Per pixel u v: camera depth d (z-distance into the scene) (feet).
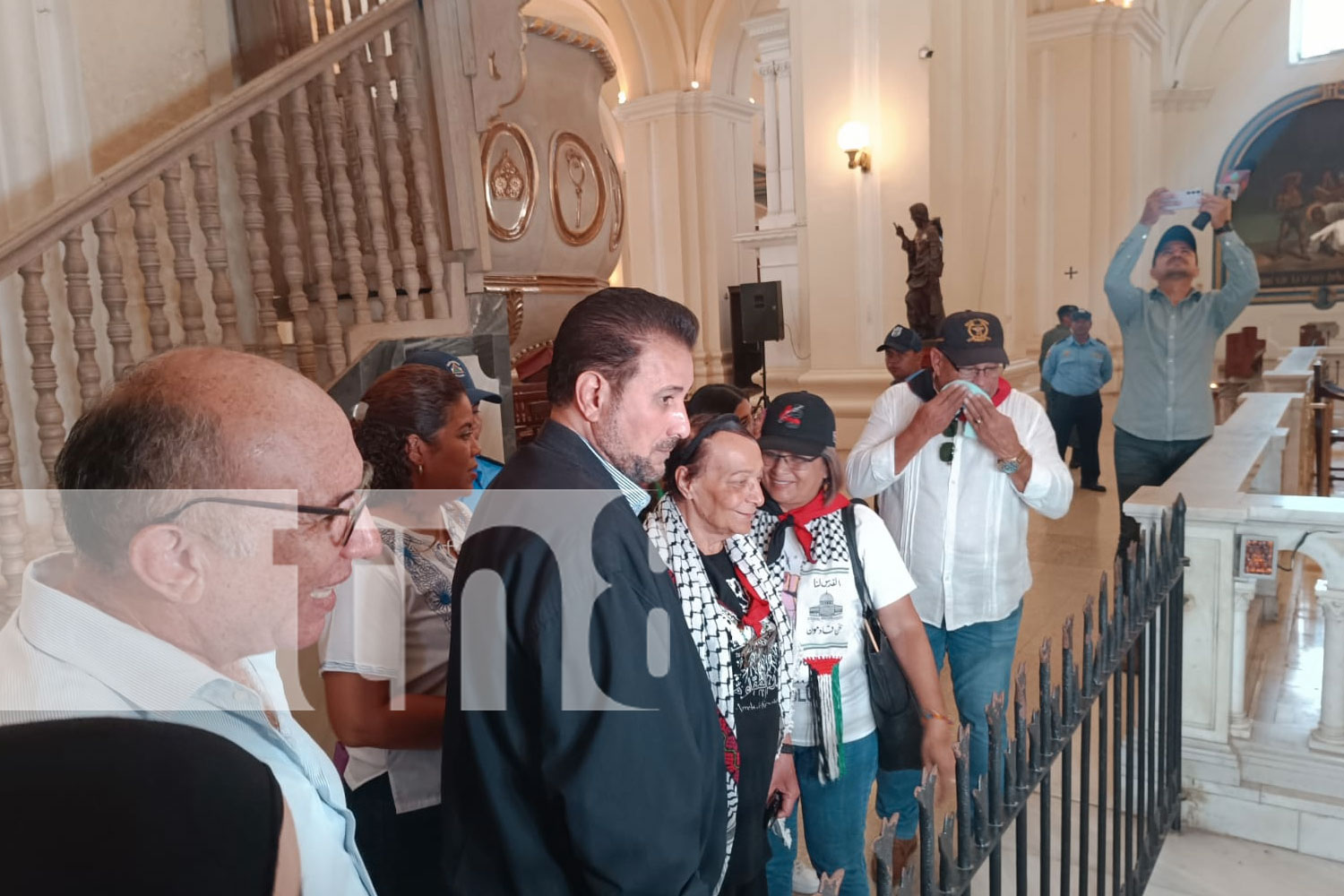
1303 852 7.82
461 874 3.73
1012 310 30.35
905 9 23.65
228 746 1.91
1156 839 7.57
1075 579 16.46
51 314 8.98
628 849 3.33
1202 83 55.83
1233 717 8.25
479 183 10.08
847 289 25.23
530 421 13.34
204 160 8.23
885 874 3.06
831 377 25.39
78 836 1.64
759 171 65.05
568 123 13.57
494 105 9.83
